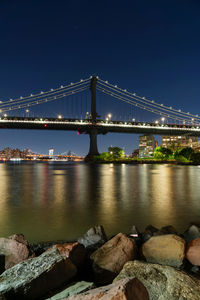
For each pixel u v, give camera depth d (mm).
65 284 2869
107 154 109375
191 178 24375
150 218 7496
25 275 2740
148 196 12164
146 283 2668
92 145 118062
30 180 22531
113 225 6711
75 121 120375
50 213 8258
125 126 119938
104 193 13406
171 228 5344
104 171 39625
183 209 8859
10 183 19547
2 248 3891
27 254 3713
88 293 2152
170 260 3568
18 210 8734
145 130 126500
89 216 7770
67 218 7520
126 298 1866
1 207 9328
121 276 2861
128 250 3693
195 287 2490
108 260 3502
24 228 6418
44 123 110125
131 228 5891
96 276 3328
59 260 2980
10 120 107750
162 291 2502
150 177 25734
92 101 122688
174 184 18500
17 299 2492
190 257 3605
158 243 3881
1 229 6340
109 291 2004
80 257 3670
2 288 2578
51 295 2607
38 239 5531
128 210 8695
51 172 37188
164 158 112438
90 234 4969
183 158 95188
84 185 17766
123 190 14781
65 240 5406
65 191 14352
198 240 3887
